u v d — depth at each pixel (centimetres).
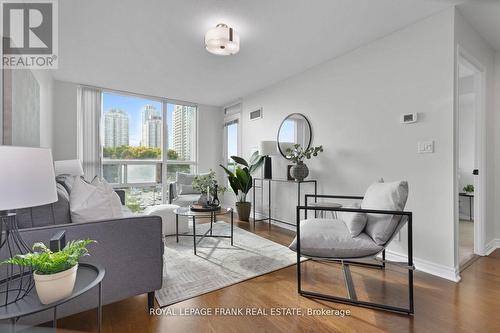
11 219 108
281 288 191
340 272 218
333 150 310
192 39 263
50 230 127
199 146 549
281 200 393
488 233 271
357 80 283
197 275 210
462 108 441
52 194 103
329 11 214
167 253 261
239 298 176
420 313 157
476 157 266
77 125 412
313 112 338
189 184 467
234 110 520
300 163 321
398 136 245
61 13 216
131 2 202
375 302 170
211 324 148
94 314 157
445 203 212
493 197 281
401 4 205
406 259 234
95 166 426
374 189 196
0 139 163
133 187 477
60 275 91
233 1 201
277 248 279
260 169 433
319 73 330
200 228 369
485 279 204
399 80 244
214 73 362
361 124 279
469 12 215
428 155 223
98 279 102
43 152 100
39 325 135
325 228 194
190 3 203
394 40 248
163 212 324
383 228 168
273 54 299
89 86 420
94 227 138
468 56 228
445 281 201
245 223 405
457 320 150
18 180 89
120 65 333
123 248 147
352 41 267
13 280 108
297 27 239
